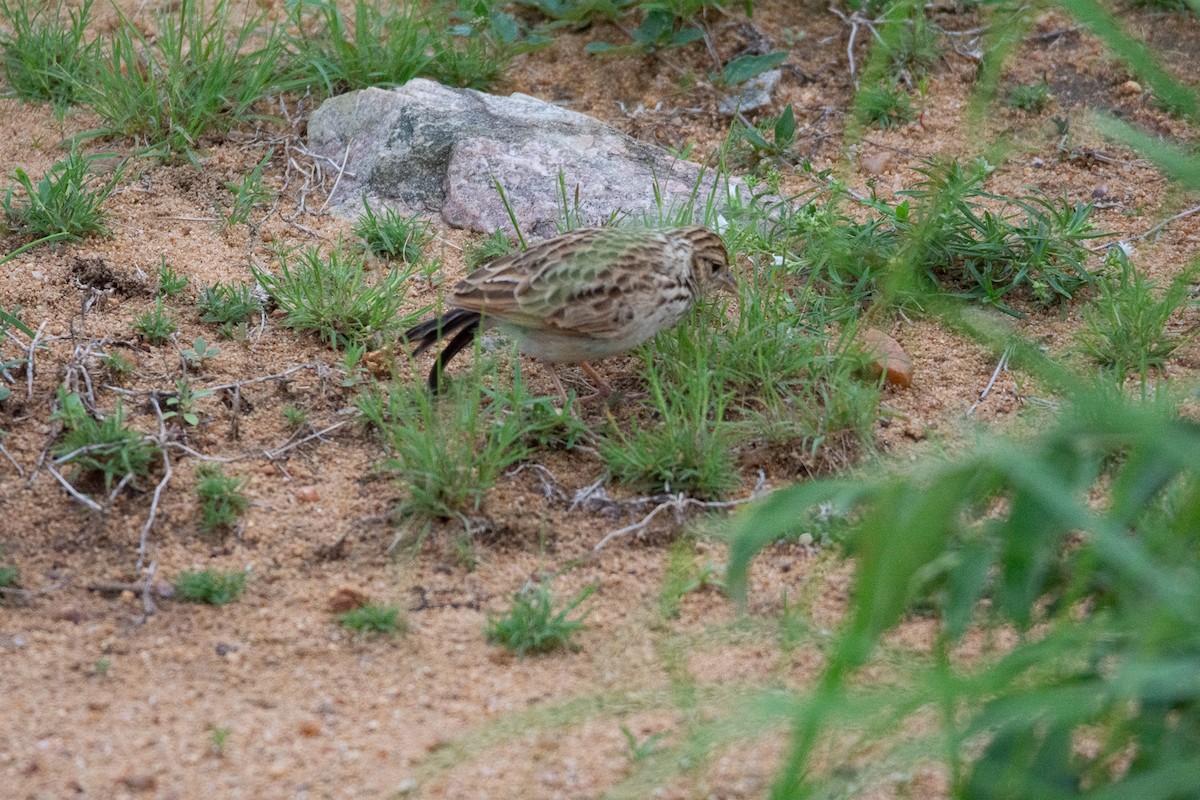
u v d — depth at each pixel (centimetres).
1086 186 1470
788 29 1691
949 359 1198
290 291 1191
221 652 841
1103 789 583
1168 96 629
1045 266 1265
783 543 968
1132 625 599
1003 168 1499
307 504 979
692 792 735
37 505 951
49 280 1213
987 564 602
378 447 1042
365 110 1457
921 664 804
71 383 1054
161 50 1557
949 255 1272
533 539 962
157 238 1303
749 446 1055
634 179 1391
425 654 848
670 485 1002
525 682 826
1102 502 934
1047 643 601
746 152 1509
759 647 862
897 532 550
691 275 1107
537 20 1708
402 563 932
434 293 1254
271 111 1523
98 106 1461
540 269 1045
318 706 796
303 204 1374
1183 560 640
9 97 1525
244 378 1109
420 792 729
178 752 749
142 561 912
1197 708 619
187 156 1441
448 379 1116
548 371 1105
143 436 1008
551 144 1416
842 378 1083
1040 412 1045
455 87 1552
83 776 725
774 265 1251
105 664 816
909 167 1488
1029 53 1659
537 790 734
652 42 1627
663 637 874
